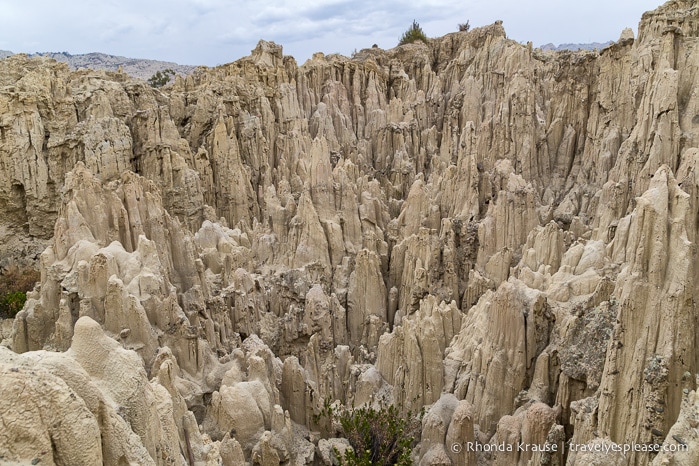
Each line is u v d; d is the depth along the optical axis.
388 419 24.88
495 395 24.66
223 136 45.09
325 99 55.19
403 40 73.31
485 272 37.19
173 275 30.30
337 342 36.00
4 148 38.72
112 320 24.48
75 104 41.47
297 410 26.81
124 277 26.00
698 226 18.64
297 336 34.31
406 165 49.34
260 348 27.31
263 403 24.20
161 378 17.19
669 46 35.88
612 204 35.75
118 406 11.59
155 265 26.77
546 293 27.52
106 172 39.31
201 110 47.12
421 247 37.16
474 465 23.34
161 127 42.62
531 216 38.69
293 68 57.06
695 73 35.25
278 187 45.12
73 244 28.00
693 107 34.66
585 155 44.56
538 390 23.94
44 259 27.61
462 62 58.16
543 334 25.03
